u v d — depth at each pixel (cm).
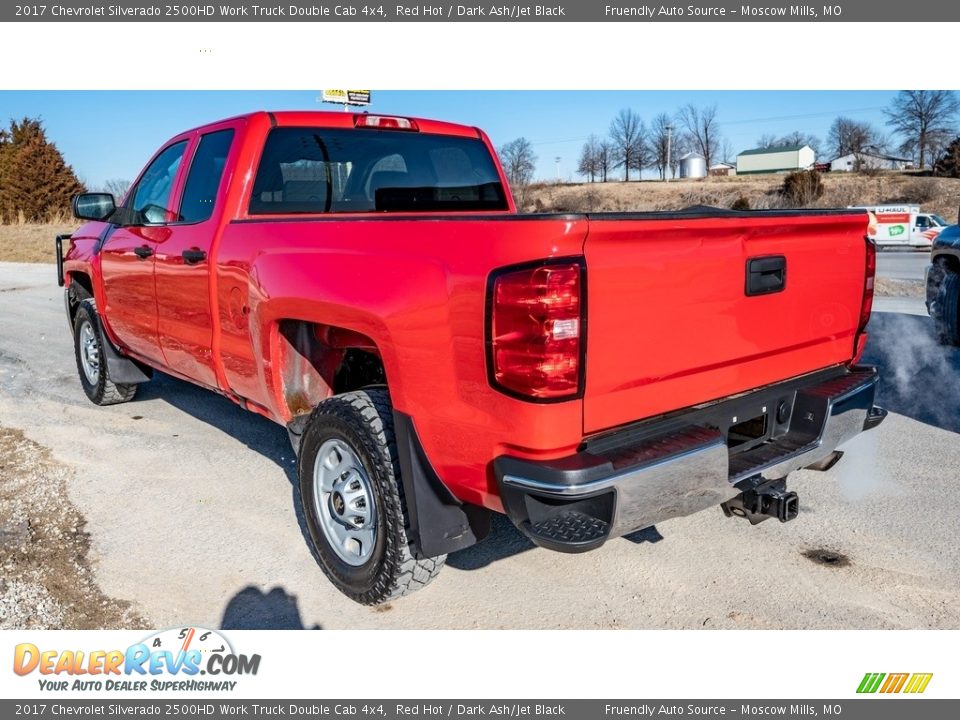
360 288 295
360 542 326
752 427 326
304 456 342
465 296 254
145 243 482
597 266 243
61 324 1068
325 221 328
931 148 7400
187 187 451
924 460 480
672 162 8731
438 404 271
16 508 423
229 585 347
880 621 311
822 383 344
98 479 468
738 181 7856
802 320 325
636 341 258
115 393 614
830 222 325
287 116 417
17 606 328
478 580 352
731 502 315
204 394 670
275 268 343
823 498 426
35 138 4028
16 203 4016
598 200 6141
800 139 11188
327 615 326
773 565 355
